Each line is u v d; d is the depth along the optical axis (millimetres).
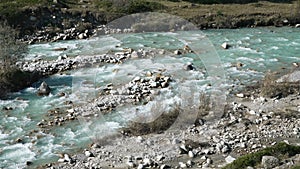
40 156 22656
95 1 57969
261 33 51344
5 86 31078
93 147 23500
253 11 58875
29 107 28859
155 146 23438
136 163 21812
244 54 41281
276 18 56844
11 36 34125
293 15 57125
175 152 22766
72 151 23141
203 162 21766
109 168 21406
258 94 31062
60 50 42594
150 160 21953
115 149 23250
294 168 17453
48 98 30312
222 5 63750
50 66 36344
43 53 41438
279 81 32844
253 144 23703
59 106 29000
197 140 24094
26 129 25703
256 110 28281
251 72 35812
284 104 29312
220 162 21734
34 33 48156
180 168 21234
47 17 50781
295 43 45875
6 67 32531
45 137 24703
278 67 37219
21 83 32156
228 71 35969
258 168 18484
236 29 54438
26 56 39844
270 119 26984
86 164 21781
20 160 22234
